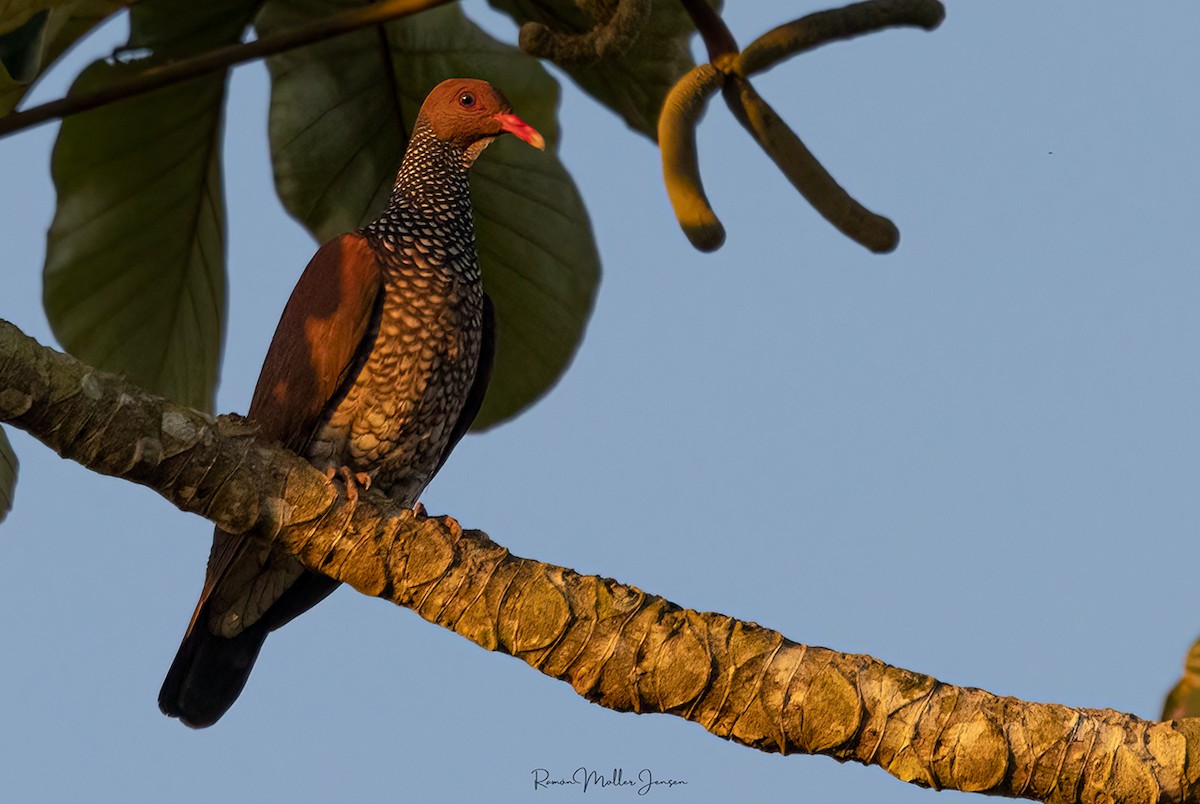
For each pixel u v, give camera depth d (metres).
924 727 5.98
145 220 8.59
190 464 6.21
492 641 6.26
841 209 5.54
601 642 6.16
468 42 9.20
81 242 8.50
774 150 5.55
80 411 6.04
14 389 5.94
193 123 8.49
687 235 5.32
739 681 6.08
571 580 6.27
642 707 6.19
